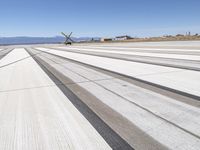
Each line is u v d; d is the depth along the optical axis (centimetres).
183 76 851
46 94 652
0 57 2325
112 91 659
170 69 1045
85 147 325
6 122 433
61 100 580
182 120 410
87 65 1372
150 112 460
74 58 1952
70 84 791
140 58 1656
